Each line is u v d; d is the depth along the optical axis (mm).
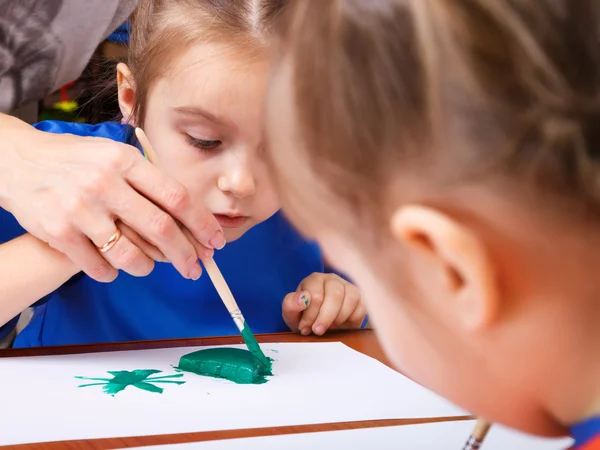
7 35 1076
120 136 1086
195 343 883
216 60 803
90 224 770
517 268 263
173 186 776
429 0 252
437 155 260
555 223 255
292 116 299
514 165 249
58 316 1039
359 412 643
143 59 906
